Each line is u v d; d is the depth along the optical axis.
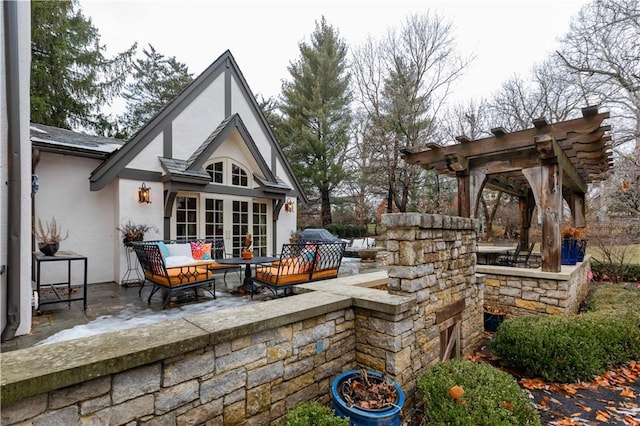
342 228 16.17
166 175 6.31
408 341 2.94
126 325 3.40
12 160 2.89
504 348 3.69
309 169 16.78
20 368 1.45
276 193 8.37
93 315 3.77
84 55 12.11
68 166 5.90
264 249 8.47
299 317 2.52
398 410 2.26
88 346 1.72
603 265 8.62
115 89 13.20
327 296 3.04
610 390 3.15
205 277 4.48
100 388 1.61
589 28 10.19
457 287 3.90
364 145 15.45
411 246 3.00
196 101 7.38
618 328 3.83
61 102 11.73
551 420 2.67
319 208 19.38
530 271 5.06
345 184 17.97
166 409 1.84
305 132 16.27
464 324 4.05
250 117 8.61
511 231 16.58
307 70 16.86
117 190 6.13
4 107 2.88
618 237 8.61
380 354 2.88
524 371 3.60
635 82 9.84
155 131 6.59
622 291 5.98
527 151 5.29
